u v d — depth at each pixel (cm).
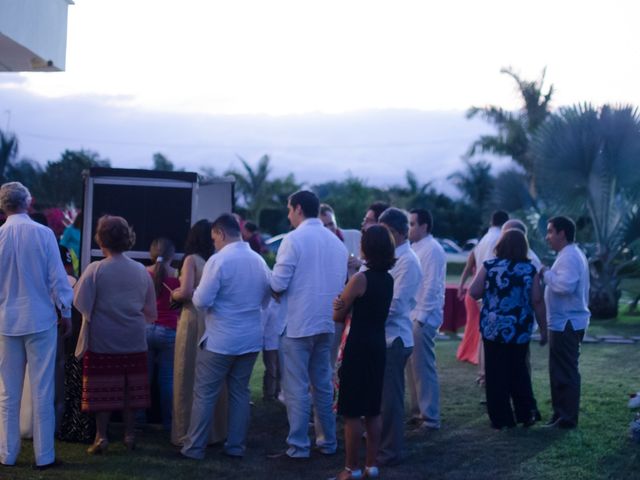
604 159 1498
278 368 809
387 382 587
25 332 550
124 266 595
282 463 597
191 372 630
